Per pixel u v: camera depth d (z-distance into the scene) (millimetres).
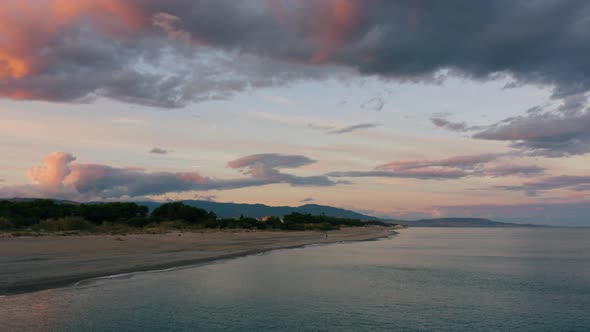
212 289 26312
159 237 68125
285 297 24562
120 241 55156
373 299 24391
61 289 24656
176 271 33812
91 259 36531
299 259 47188
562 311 21953
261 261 43812
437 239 122062
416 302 23781
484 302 24047
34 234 58250
